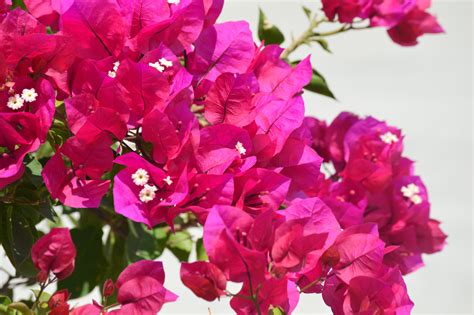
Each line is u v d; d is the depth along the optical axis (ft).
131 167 2.82
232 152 2.86
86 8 2.91
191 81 2.93
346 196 3.55
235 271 2.75
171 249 3.81
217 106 2.96
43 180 2.92
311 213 2.83
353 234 2.87
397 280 2.87
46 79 2.90
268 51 3.10
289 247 2.77
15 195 3.03
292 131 2.98
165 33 2.97
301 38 3.73
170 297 2.80
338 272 2.86
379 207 3.57
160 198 2.84
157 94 2.86
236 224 2.75
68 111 2.81
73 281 3.52
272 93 3.07
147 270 2.80
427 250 3.61
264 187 2.90
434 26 3.87
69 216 4.00
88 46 2.95
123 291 2.79
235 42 3.05
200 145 2.88
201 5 2.98
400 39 3.91
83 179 2.86
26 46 2.85
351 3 3.65
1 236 3.05
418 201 3.58
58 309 2.80
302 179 3.01
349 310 2.84
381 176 3.52
